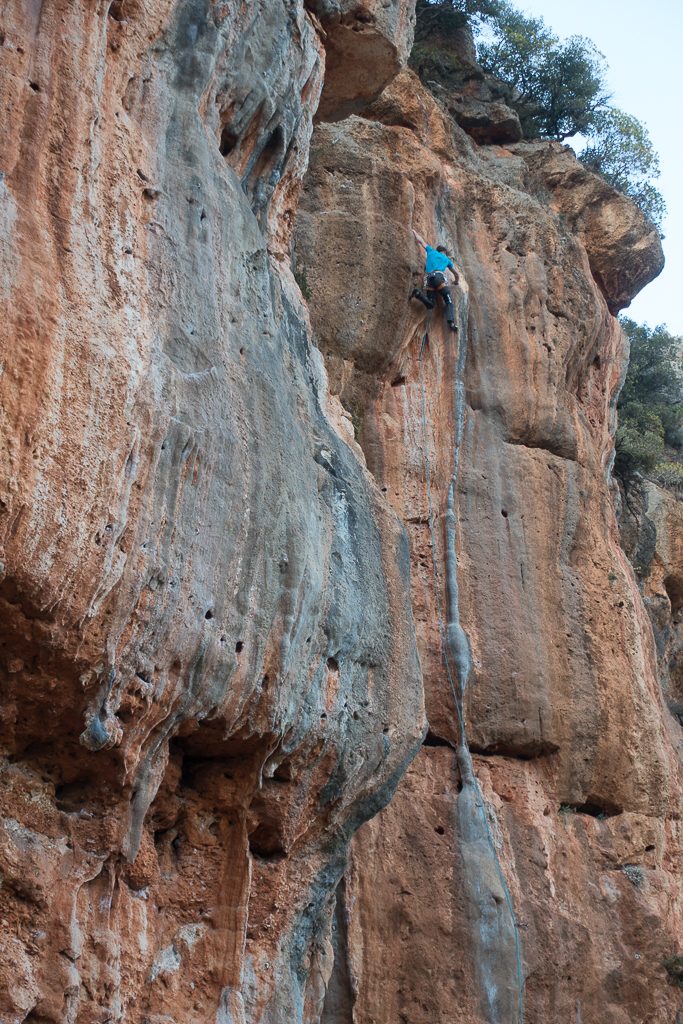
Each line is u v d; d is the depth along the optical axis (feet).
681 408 82.38
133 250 21.12
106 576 19.08
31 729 19.92
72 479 18.53
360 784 25.99
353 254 42.73
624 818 43.80
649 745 44.98
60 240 19.66
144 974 21.36
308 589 24.08
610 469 52.29
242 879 23.41
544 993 38.93
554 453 47.57
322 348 41.98
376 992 35.91
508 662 42.70
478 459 45.06
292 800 24.73
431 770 39.96
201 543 21.12
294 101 29.14
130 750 20.59
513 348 47.57
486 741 41.78
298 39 29.35
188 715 21.57
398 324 42.98
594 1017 39.70
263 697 23.02
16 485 17.61
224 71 25.62
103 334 19.63
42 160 19.84
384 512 28.25
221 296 23.54
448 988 36.86
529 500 45.73
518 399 46.85
